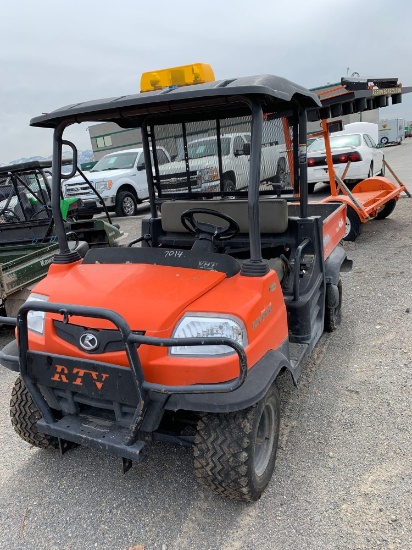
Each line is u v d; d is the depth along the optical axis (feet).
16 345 9.52
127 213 43.42
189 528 8.21
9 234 23.61
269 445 8.92
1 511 8.93
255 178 8.22
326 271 14.46
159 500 8.90
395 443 9.91
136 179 44.27
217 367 7.28
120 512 8.70
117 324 7.05
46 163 21.43
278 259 11.13
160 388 7.16
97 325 7.87
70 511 8.82
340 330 15.67
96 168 46.50
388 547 7.49
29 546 8.13
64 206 22.82
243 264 8.66
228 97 8.41
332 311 14.92
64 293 8.71
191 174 12.34
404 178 48.37
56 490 9.37
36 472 9.94
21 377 9.02
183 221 10.84
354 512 8.23
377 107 25.71
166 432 8.71
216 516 8.41
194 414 8.86
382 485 8.79
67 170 22.24
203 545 7.86
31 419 9.64
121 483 9.42
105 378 7.69
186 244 12.71
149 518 8.50
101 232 24.41
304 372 13.16
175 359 7.47
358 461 9.48
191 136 11.99
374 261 23.00
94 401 8.18
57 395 8.63
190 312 7.80
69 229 23.34
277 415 9.13
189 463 9.86
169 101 8.74
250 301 8.00
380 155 42.37
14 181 22.41
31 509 8.93
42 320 8.68
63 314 7.43
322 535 7.84
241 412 7.83
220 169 11.85
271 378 7.69
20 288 16.69
